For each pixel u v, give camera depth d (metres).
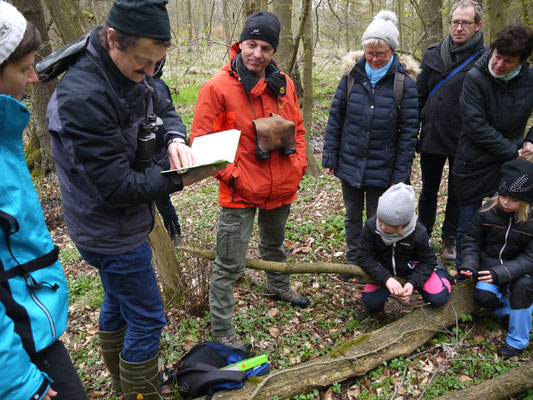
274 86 2.74
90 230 1.93
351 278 3.79
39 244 1.57
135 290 2.07
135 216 2.00
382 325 3.18
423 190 3.99
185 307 3.30
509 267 2.80
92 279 4.31
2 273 1.44
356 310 3.32
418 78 3.80
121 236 1.96
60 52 1.78
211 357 2.67
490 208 3.02
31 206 1.55
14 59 1.38
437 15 8.40
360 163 3.44
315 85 13.93
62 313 1.66
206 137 2.20
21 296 1.49
